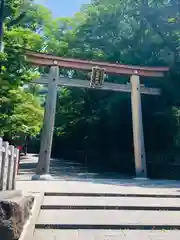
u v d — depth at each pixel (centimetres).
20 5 1116
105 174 1781
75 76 2225
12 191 552
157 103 1827
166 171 1780
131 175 1766
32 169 1772
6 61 1048
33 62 1368
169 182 1259
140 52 2042
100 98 2209
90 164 2466
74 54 2145
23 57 1099
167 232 502
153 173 1872
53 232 482
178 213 610
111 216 568
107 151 2298
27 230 465
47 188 804
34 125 1215
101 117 2122
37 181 1033
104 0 2152
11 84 1018
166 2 1958
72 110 2383
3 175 536
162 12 1905
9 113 1080
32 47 1362
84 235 472
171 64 1755
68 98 2369
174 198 745
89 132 2286
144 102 1870
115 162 2195
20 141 1752
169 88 1686
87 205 623
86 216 561
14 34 1060
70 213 580
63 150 3288
